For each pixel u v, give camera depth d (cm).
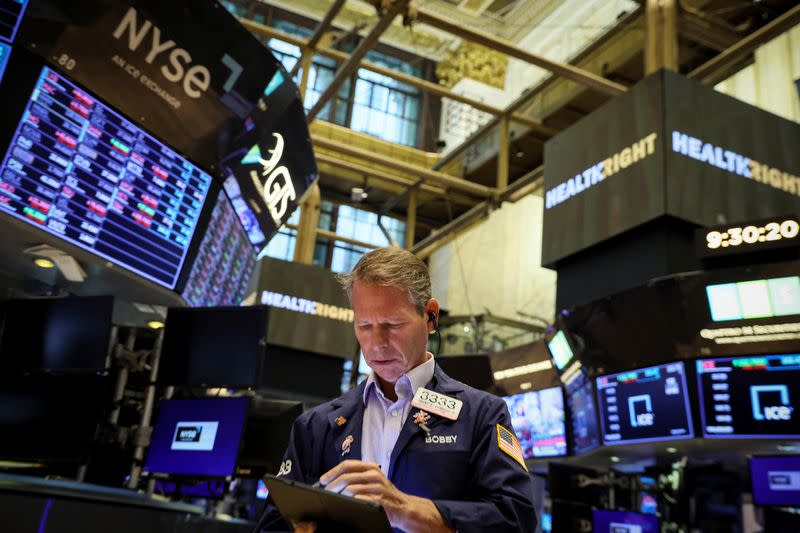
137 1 424
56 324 452
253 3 2109
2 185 411
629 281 775
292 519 154
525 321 1909
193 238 518
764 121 816
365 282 176
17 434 426
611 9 1838
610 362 698
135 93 459
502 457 174
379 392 186
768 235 618
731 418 601
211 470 440
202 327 468
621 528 711
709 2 1092
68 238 443
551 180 899
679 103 770
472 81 2172
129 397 491
